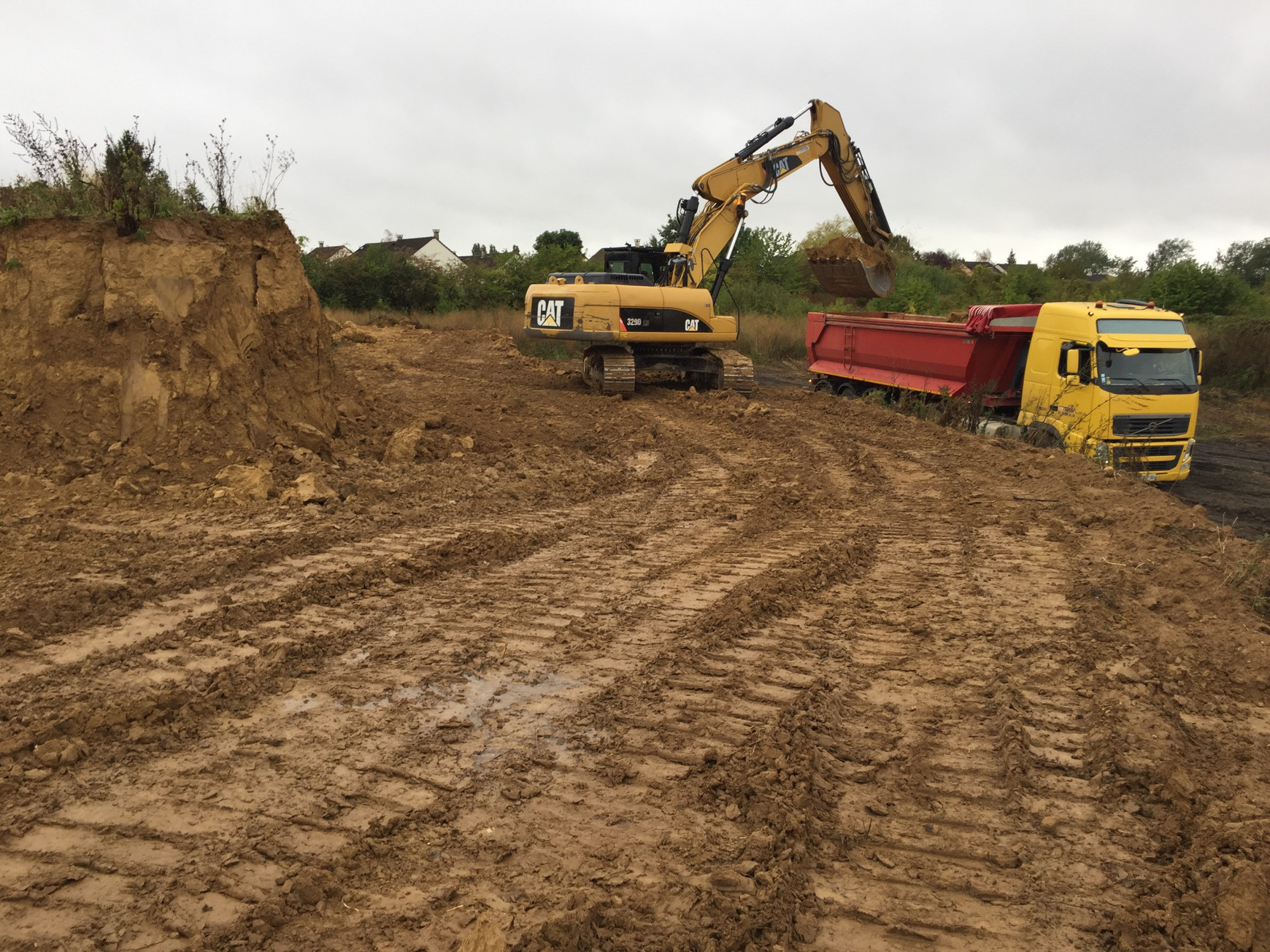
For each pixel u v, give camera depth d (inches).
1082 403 485.1
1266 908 120.3
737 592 254.4
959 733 177.5
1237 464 594.9
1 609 219.9
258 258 397.4
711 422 601.6
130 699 181.5
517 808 148.5
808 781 156.0
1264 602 238.2
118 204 354.3
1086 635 222.5
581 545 311.3
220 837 137.8
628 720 179.9
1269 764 165.8
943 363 607.2
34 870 129.3
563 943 114.0
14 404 352.8
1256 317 991.6
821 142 741.9
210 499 331.0
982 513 352.2
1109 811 151.5
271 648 210.4
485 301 1476.4
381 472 393.1
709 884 128.4
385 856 134.9
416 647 216.7
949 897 129.3
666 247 740.7
